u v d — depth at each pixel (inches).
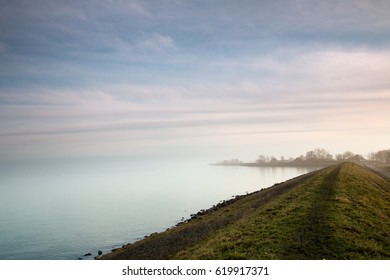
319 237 840.3
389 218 1155.3
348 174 2373.3
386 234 920.3
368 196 1512.1
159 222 3348.9
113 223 3612.2
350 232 876.6
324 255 732.7
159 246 1577.3
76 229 3543.3
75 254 2482.8
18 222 4416.8
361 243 800.9
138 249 1738.4
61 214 4958.2
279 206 1373.0
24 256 2591.0
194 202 4857.3
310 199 1392.7
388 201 1582.2
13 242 3105.3
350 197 1397.6
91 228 3501.5
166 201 5334.6
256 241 873.5
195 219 2500.0
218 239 1011.3
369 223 997.2
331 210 1125.7
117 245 2588.6
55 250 2691.9
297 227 946.1
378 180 2650.1
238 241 898.7
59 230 3592.5
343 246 775.7
